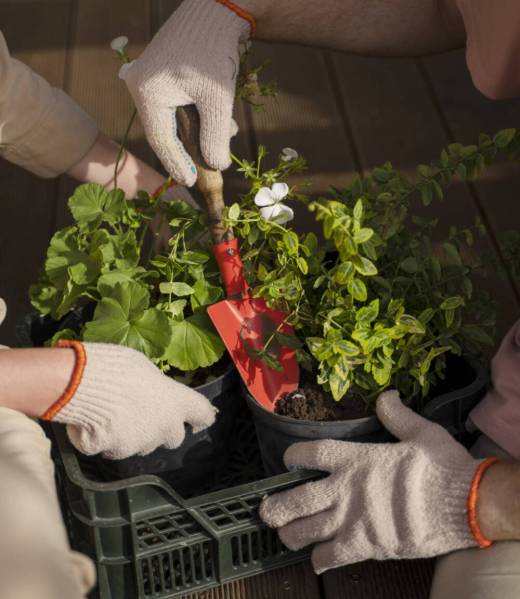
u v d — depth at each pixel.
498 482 1.17
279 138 2.41
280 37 1.43
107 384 1.16
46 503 0.98
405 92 2.61
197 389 1.33
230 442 1.47
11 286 1.98
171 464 1.37
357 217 1.19
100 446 1.19
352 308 1.28
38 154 1.66
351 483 1.23
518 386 1.30
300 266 1.26
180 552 1.30
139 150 2.38
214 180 1.32
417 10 1.42
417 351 1.28
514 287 1.91
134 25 2.90
